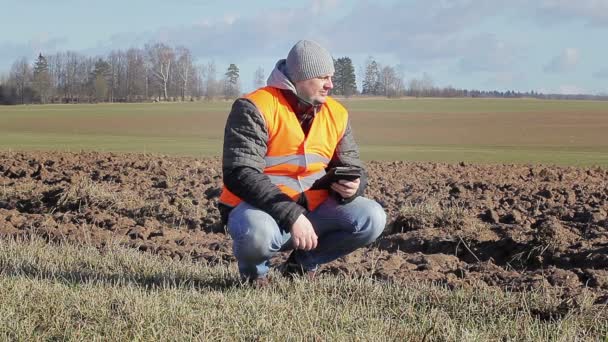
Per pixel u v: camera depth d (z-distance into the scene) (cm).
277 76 522
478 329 463
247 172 505
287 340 434
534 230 764
